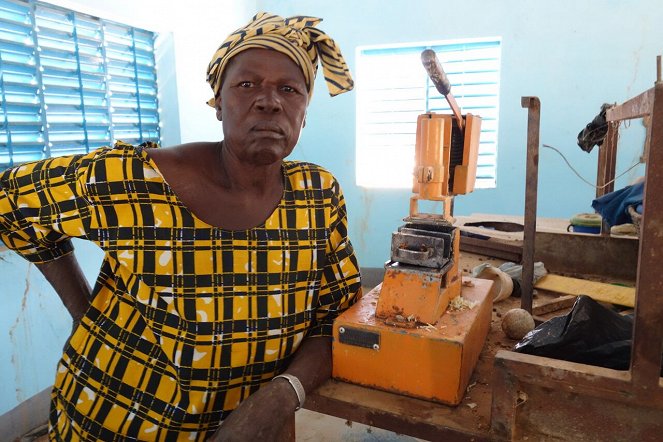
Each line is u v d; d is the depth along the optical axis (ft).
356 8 10.68
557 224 8.13
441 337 2.69
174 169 2.68
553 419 2.36
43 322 6.81
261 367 2.84
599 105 9.52
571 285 5.12
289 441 2.78
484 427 2.51
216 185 2.71
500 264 6.04
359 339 2.88
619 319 2.73
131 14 8.42
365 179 11.59
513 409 2.37
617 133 6.74
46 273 3.11
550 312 4.47
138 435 2.74
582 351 2.50
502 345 3.51
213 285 2.66
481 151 10.58
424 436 2.59
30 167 2.71
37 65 7.15
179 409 2.69
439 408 2.70
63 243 3.08
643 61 9.08
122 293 2.77
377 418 2.69
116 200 2.55
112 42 8.55
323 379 2.92
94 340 2.83
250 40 2.54
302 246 2.89
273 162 2.61
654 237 1.95
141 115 9.37
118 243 2.57
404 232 3.21
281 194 2.90
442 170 3.25
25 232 2.77
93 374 2.80
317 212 2.98
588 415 2.28
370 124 11.27
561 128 9.84
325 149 11.63
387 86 10.98
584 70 9.47
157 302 2.63
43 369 6.86
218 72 2.65
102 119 8.45
